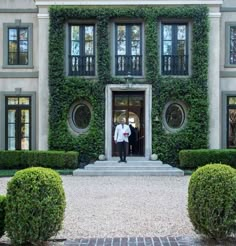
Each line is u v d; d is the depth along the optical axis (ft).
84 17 64.64
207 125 64.44
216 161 59.93
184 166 60.70
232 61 67.26
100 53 64.69
